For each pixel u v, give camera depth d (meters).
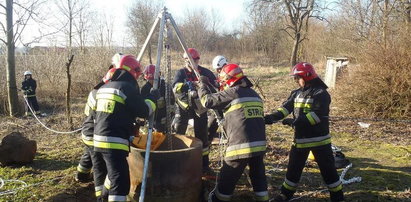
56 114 12.13
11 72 11.58
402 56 10.65
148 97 4.39
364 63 11.21
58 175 5.71
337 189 4.60
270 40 39.22
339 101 11.55
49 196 4.91
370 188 5.37
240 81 4.42
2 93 12.77
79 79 16.64
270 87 19.12
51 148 7.41
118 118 3.98
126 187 3.95
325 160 4.55
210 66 29.92
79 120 10.51
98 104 4.07
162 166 4.20
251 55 41.22
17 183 5.35
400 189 5.35
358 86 11.05
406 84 10.46
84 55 17.38
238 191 5.21
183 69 5.87
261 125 4.32
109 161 3.93
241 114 4.25
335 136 8.65
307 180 5.63
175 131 5.75
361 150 7.50
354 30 16.47
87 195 5.13
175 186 4.24
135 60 4.23
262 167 4.43
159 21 5.00
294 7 29.78
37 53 16.12
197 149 4.42
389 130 9.29
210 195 4.61
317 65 27.89
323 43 28.03
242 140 4.19
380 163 6.62
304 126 4.53
